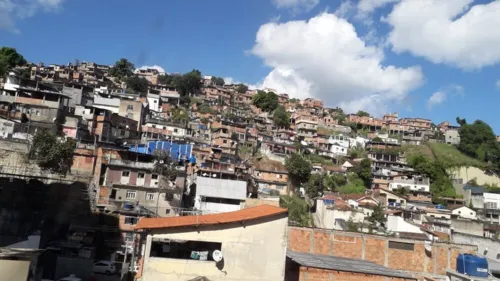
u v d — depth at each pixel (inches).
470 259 1018.7
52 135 2068.2
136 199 2031.3
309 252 1448.1
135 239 1119.6
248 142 4131.4
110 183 2021.4
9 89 2731.3
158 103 4805.6
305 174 3454.7
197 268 811.4
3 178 1695.4
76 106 2906.0
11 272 636.1
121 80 5487.2
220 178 2736.2
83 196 1875.0
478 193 3929.6
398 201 3400.6
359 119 6210.6
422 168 4239.7
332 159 4522.6
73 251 1562.5
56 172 1923.0
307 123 5275.6
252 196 2933.1
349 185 3796.8
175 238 810.8
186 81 5910.4
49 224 1667.1
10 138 1948.8
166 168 2129.7
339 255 1460.4
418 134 5762.8
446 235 2121.1
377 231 2222.0
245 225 847.7
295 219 2691.9
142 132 3528.5
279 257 852.0
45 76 4308.6
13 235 1465.3
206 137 4079.7
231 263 827.4
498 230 2586.1
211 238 826.8
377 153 4653.1
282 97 6909.5
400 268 1457.9
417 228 2234.3
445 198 3838.6
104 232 1733.5
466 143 5236.2
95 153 2119.8
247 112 5748.0
